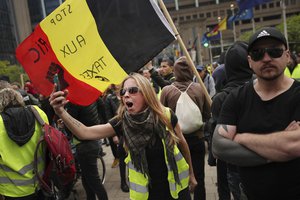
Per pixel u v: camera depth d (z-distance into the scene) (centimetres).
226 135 219
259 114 207
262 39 200
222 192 418
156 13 341
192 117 384
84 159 421
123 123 273
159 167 271
